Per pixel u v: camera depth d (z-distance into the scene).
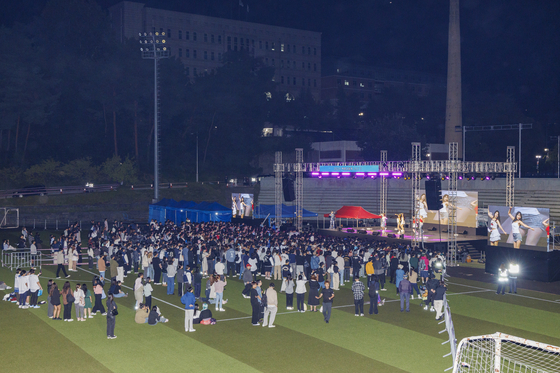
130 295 27.08
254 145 104.81
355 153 96.44
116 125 97.81
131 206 77.94
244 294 26.66
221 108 97.31
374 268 28.62
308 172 53.28
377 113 134.88
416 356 17.58
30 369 16.12
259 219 55.94
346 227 56.91
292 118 116.62
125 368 16.25
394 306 24.91
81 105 94.88
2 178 77.00
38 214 67.69
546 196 56.66
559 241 40.19
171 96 90.69
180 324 21.41
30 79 82.75
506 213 34.97
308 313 23.47
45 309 23.88
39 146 92.38
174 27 134.50
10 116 82.00
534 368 15.89
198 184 88.25
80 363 16.69
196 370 16.11
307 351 18.02
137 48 87.75
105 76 84.94
